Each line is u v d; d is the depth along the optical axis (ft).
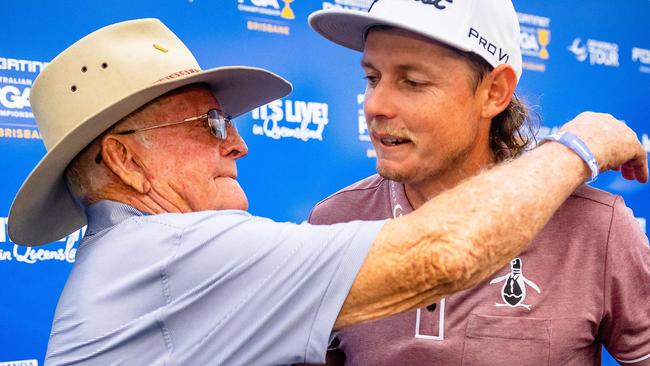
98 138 4.12
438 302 4.41
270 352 3.67
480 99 4.36
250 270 3.70
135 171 4.12
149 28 4.39
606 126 4.15
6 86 8.35
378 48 4.23
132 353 3.73
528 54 11.44
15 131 8.41
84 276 3.93
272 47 9.75
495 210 3.55
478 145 4.52
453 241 3.47
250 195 9.59
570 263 4.41
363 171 10.34
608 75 12.10
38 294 8.55
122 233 3.96
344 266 3.60
